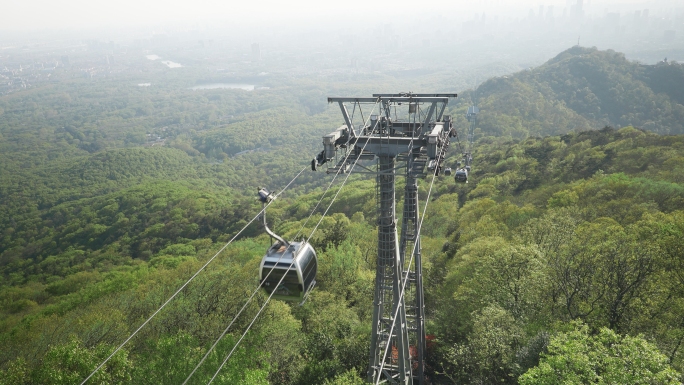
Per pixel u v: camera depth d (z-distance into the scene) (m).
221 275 51.16
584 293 30.19
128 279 74.94
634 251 29.48
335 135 22.72
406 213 28.30
